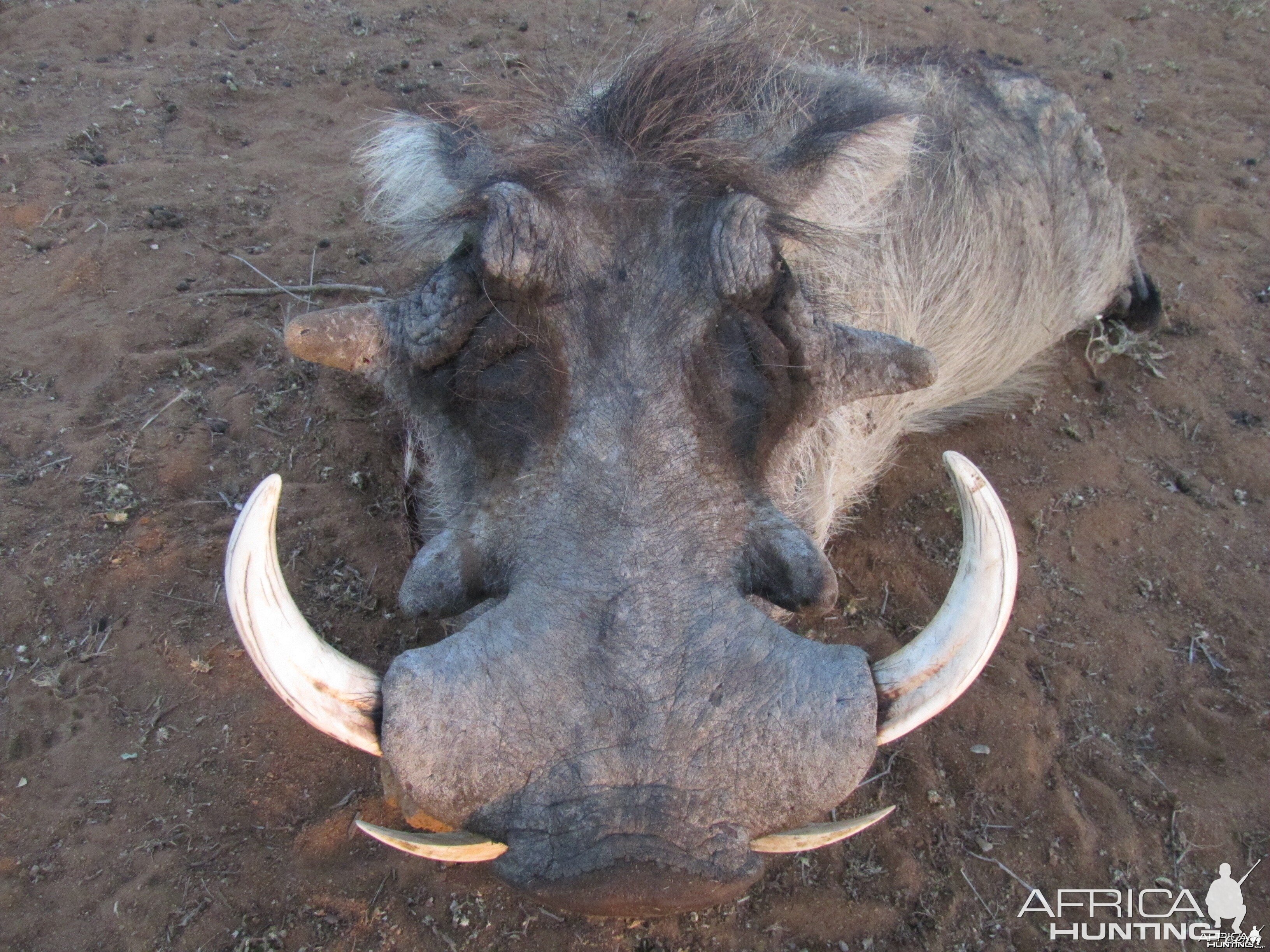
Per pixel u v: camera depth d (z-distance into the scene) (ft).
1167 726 2.22
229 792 2.01
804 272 1.97
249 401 2.76
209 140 3.83
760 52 2.27
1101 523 2.63
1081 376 3.17
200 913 1.86
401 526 2.48
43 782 2.01
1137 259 3.32
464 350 1.72
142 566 2.35
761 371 1.69
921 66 3.05
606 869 1.38
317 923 1.86
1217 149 4.12
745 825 1.43
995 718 2.19
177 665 2.19
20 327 2.95
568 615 1.47
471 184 1.91
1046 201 2.97
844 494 2.40
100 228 3.31
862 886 1.95
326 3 4.79
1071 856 2.01
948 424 3.01
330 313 1.77
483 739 1.41
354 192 3.61
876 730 1.46
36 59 4.21
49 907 1.86
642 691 1.43
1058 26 4.98
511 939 1.86
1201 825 2.06
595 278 1.67
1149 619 2.43
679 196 1.74
